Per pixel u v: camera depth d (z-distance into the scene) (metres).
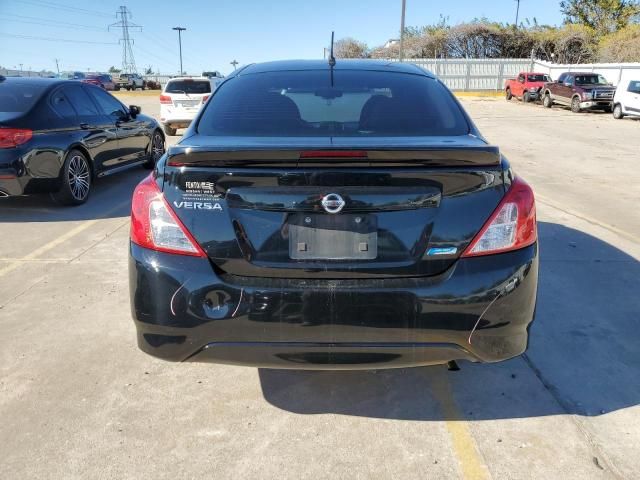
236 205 2.32
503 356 2.45
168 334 2.40
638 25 40.19
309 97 3.10
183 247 2.36
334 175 2.28
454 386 3.04
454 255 2.33
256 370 3.21
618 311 3.96
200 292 2.33
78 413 2.78
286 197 2.29
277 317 2.31
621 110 21.36
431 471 2.39
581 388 3.02
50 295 4.23
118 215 6.63
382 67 3.53
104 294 4.25
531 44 45.16
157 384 3.05
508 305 2.36
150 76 67.62
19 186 6.22
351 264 2.31
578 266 4.88
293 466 2.42
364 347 2.34
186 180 2.34
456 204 2.32
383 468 2.41
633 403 2.88
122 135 8.19
